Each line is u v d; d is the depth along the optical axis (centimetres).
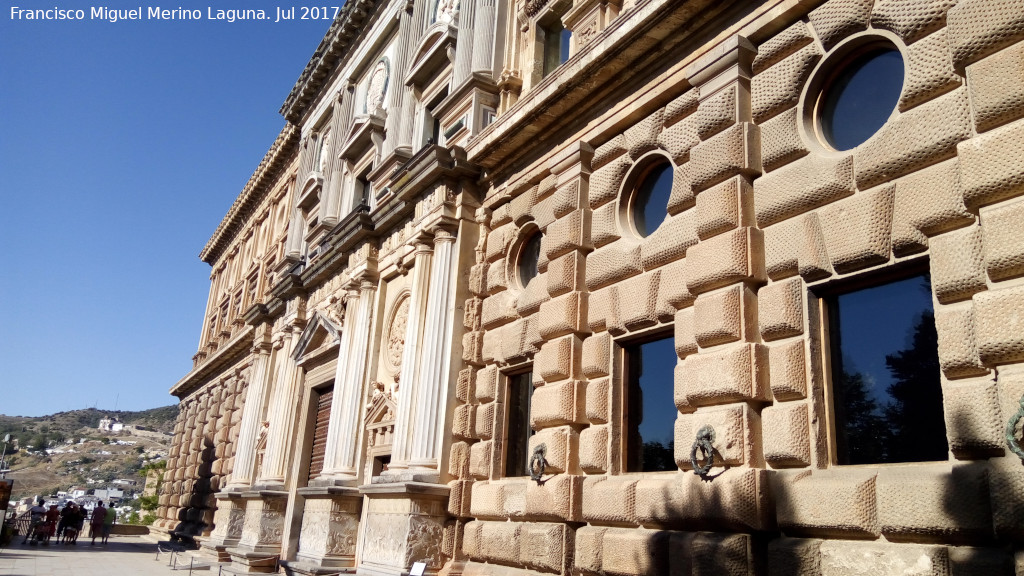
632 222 1080
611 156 1111
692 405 856
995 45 635
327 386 2059
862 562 654
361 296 1825
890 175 712
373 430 1658
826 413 743
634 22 1023
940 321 647
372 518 1418
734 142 863
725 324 820
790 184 807
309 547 1673
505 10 1631
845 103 803
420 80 1989
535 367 1143
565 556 1016
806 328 766
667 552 847
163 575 1920
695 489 816
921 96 697
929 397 669
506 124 1310
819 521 695
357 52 2641
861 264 724
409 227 1670
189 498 3744
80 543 3322
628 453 997
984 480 586
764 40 895
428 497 1283
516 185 1345
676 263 937
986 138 627
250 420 2522
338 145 2583
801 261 778
